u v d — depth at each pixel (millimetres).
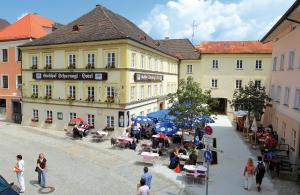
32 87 32594
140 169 18109
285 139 21797
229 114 45062
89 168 18094
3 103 38844
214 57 45656
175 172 17641
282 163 17312
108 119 27656
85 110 28875
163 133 23922
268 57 43344
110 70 27125
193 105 21062
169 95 22719
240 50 44562
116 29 27516
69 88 29812
